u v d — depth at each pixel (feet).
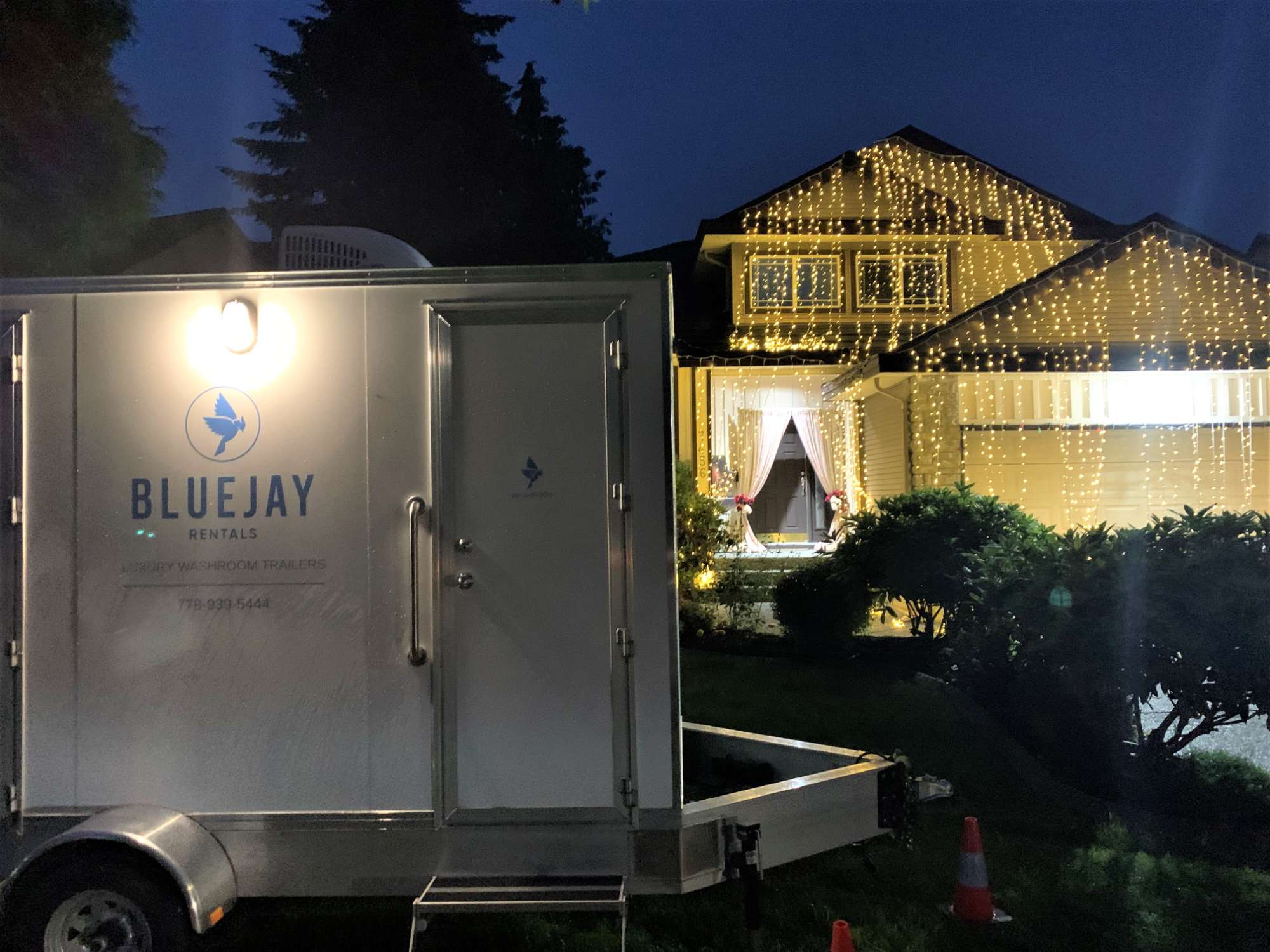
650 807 11.43
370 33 66.59
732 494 50.90
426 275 11.68
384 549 11.60
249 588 11.64
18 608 11.61
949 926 13.32
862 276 57.98
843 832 12.80
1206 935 13.03
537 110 74.90
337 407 11.68
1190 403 44.73
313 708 11.56
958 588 28.48
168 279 11.77
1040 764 20.11
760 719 23.84
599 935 13.05
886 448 49.26
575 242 76.18
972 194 62.69
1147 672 18.28
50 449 11.71
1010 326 44.27
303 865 11.52
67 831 11.00
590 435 11.63
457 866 11.48
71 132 23.82
